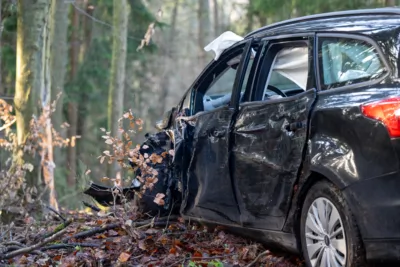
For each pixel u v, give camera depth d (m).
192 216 6.62
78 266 5.78
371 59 4.88
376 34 4.93
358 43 5.03
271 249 5.98
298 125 5.11
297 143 5.11
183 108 7.11
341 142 4.77
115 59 20.42
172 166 7.02
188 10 50.12
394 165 4.43
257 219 5.59
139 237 6.24
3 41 22.03
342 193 4.69
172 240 6.41
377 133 4.50
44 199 9.41
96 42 28.05
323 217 4.92
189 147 6.68
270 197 5.41
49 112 9.59
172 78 46.75
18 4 9.70
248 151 5.66
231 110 5.98
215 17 38.16
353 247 4.64
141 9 27.98
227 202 5.97
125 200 6.68
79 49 29.70
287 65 5.88
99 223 6.89
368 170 4.55
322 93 5.09
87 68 27.91
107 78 28.23
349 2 19.05
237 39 6.69
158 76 38.97
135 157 6.75
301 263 5.58
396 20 5.01
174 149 6.72
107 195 7.67
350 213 4.65
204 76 6.95
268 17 22.61
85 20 28.91
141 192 6.83
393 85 4.62
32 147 9.27
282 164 5.26
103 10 27.97
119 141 6.77
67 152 27.19
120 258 5.52
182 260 5.75
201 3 27.05
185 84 46.41
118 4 20.31
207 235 6.59
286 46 5.81
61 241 6.55
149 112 36.72
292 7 20.41
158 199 6.49
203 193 6.31
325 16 5.68
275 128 5.36
